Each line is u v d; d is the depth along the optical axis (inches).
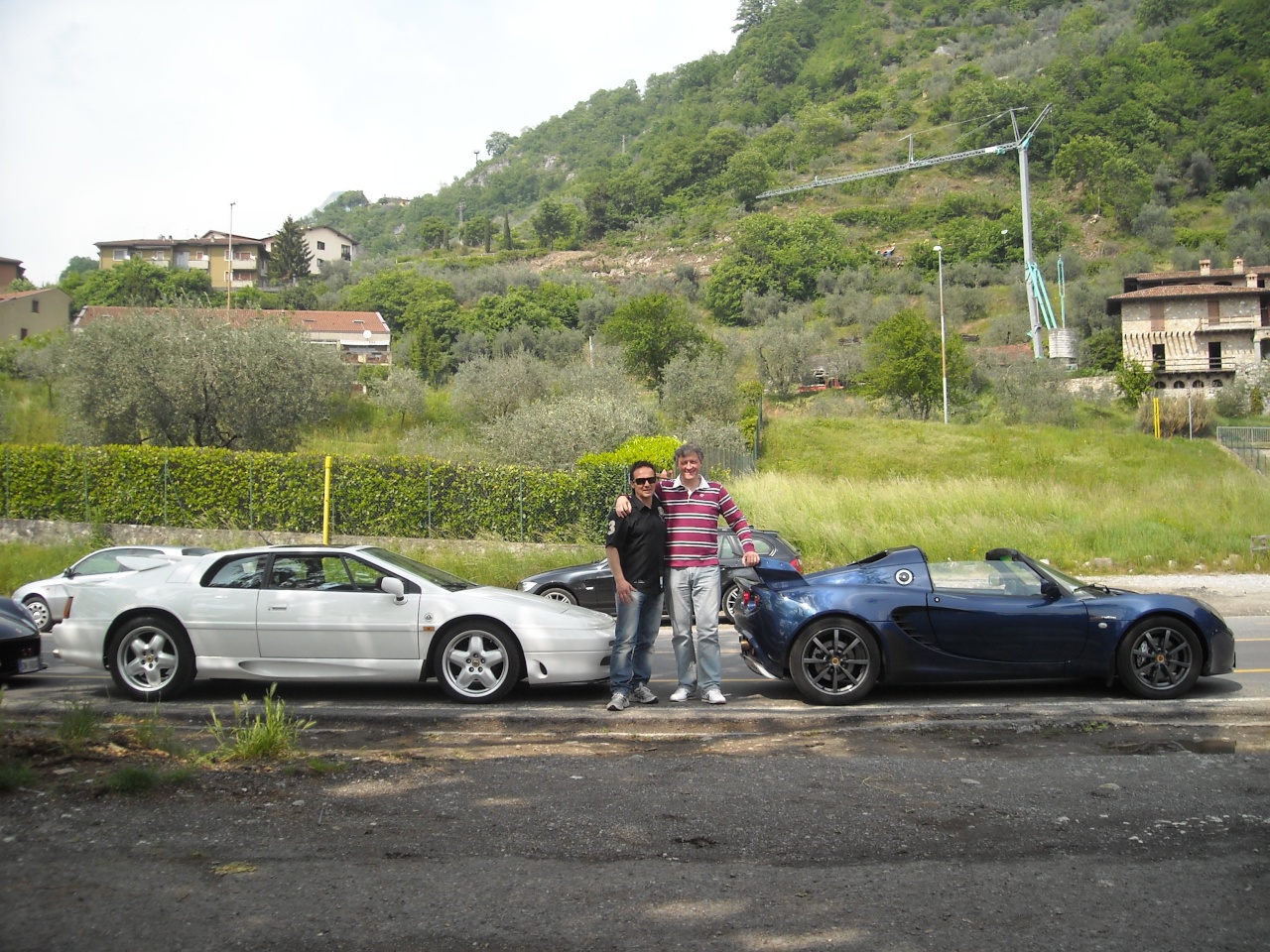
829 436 1830.7
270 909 150.9
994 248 4776.1
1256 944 140.1
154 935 141.6
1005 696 323.9
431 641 323.0
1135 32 6884.8
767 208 6525.6
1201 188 5157.5
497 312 3993.6
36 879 161.0
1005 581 326.3
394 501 936.3
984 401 2536.9
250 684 360.2
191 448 957.2
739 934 143.5
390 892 158.1
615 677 304.8
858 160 6835.6
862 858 173.8
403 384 1781.5
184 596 331.0
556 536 936.9
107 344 1159.0
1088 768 232.1
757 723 287.0
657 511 316.8
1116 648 313.7
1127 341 2758.4
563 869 168.6
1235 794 208.8
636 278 5329.7
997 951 138.4
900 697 323.6
